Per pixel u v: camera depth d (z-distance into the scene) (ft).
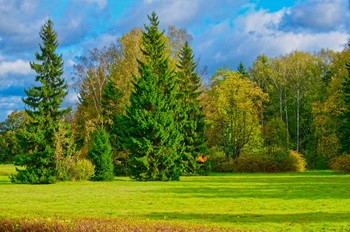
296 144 258.98
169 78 181.37
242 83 230.27
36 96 158.61
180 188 120.47
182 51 209.05
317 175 173.88
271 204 78.59
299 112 264.72
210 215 63.77
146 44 182.09
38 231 37.01
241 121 233.96
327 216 61.36
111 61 223.30
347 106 189.98
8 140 352.49
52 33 161.07
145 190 114.93
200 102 233.76
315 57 271.28
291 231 48.34
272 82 278.46
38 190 118.42
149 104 163.22
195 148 200.34
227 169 222.07
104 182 153.28
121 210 71.15
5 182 159.53
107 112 207.51
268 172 211.82
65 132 159.22
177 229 37.24
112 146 201.05
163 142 160.56
